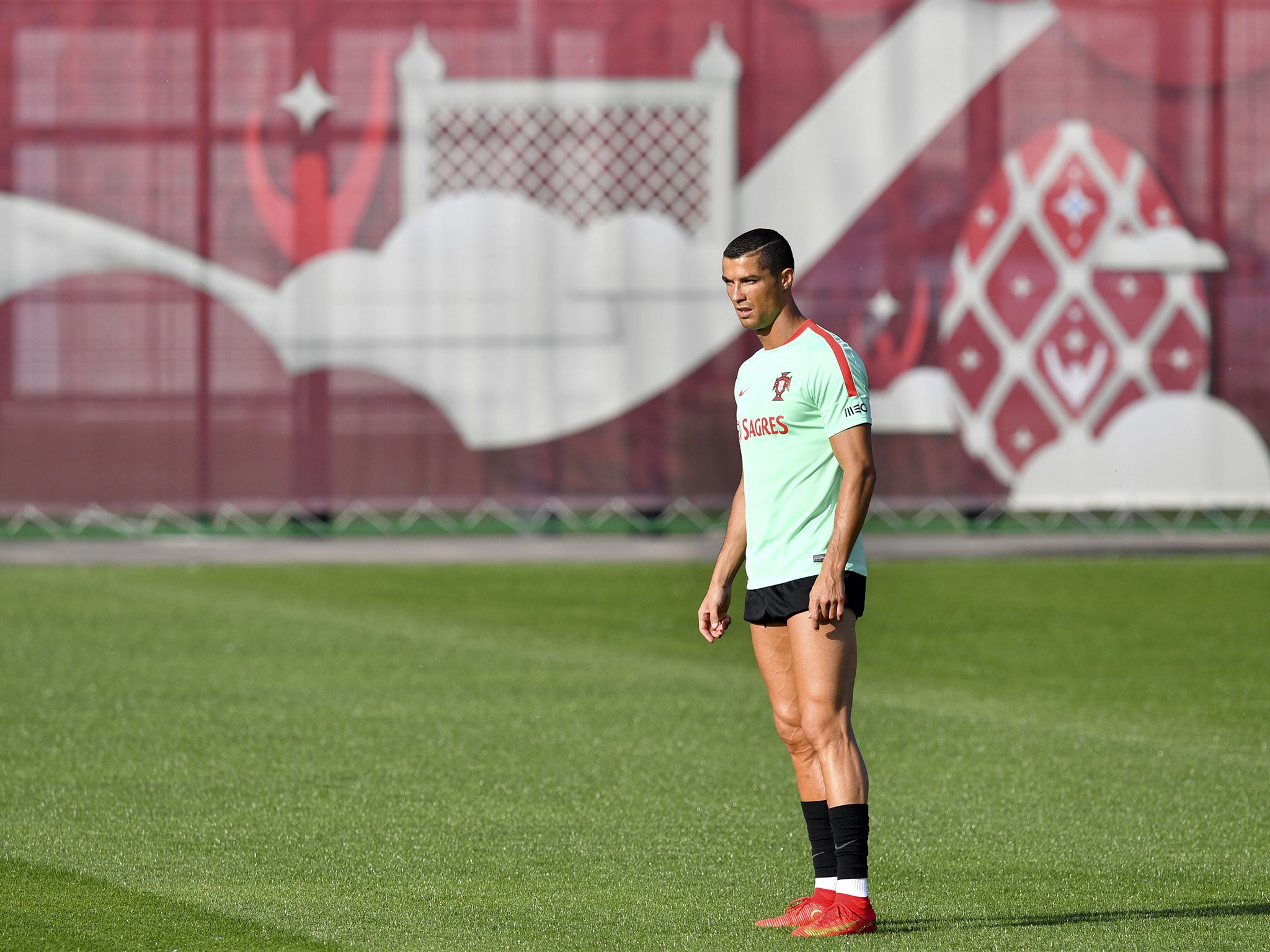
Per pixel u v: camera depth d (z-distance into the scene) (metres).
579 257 53.22
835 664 15.59
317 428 53.06
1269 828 20.05
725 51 53.19
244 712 26.91
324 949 15.27
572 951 15.21
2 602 39.31
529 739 25.00
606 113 53.12
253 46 52.75
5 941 15.45
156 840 19.25
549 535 53.19
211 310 52.81
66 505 52.66
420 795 21.52
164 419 52.81
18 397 52.50
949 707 27.70
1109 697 28.61
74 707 27.31
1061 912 16.52
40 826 19.89
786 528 15.79
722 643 34.19
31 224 52.44
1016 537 52.62
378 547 50.56
